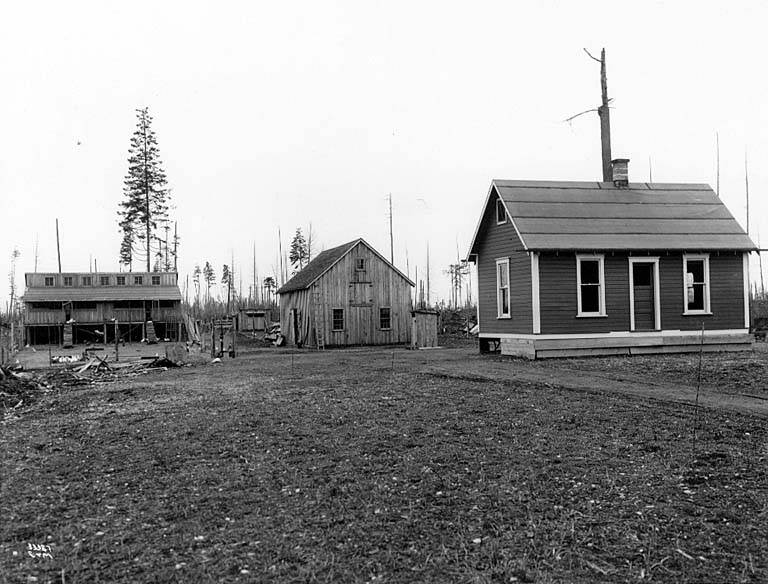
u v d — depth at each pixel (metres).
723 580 5.75
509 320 26.33
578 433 10.98
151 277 60.50
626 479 8.47
